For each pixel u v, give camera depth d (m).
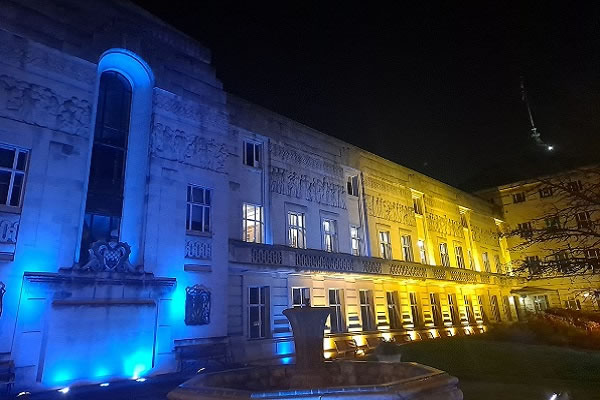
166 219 18.47
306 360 8.72
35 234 14.80
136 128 19.42
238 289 21.02
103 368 14.91
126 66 19.61
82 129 16.92
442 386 6.24
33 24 16.42
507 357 19.38
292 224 25.55
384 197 33.56
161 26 21.08
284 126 26.72
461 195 45.50
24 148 15.34
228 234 20.94
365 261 27.67
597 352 20.97
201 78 21.97
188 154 20.19
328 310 9.27
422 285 34.62
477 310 41.72
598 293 21.28
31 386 13.39
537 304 47.72
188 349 17.42
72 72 17.08
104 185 17.83
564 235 14.49
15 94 15.43
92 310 15.10
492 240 48.78
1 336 13.25
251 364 19.00
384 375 8.13
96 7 18.64
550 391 12.86
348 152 31.33
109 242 16.42
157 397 12.87
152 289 16.94
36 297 14.20
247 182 23.47
